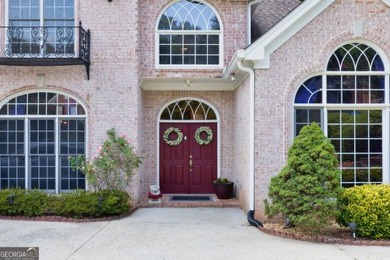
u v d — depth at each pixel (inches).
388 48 354.6
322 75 359.3
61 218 360.2
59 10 420.5
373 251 265.6
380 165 362.9
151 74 444.8
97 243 282.4
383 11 355.9
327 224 290.0
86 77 413.7
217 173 475.8
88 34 407.5
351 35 353.7
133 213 390.9
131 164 402.3
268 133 355.6
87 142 414.6
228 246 274.5
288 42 354.6
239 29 450.6
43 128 420.5
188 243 282.4
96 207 361.4
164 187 475.2
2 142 418.6
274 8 514.0
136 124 414.9
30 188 417.7
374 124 364.2
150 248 269.6
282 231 308.0
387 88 359.6
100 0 414.0
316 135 305.7
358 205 292.7
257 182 353.7
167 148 477.4
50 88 414.3
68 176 420.5
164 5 448.1
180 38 450.6
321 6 353.1
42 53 410.0
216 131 477.4
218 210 406.0
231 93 472.4
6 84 413.1
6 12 417.7
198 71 447.5
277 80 355.3
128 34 415.2
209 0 449.7
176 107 477.7
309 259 247.0
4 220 359.9
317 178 291.3
